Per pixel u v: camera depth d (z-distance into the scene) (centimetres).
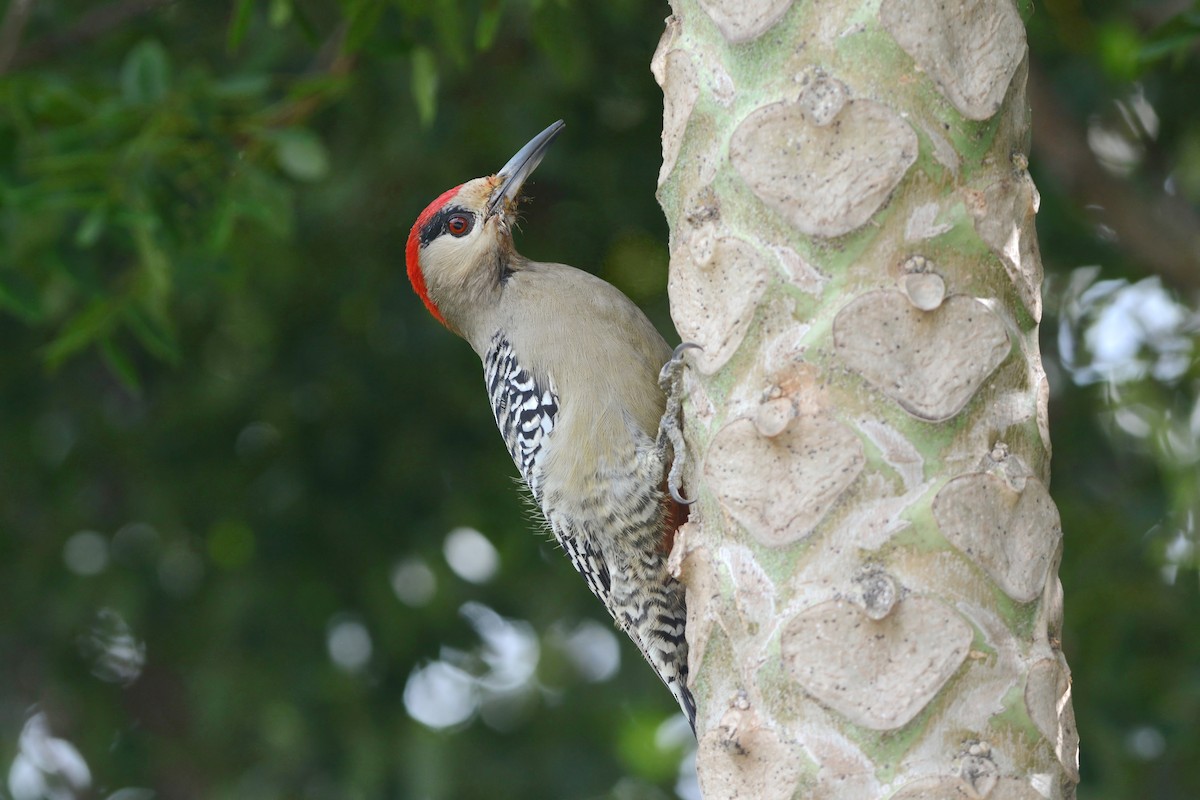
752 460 440
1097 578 1148
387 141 1234
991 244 440
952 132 443
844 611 414
